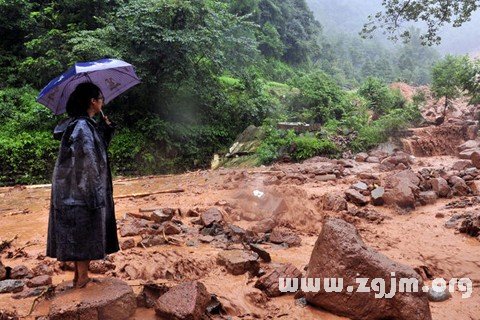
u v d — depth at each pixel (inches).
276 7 1743.4
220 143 784.3
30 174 584.1
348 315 146.8
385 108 925.8
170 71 707.4
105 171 134.4
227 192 364.8
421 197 339.3
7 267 178.2
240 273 184.5
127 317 134.7
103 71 147.2
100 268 180.1
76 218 126.9
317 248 160.9
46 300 146.2
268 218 272.2
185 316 128.6
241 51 820.0
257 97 841.5
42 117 630.5
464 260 219.1
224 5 811.4
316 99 826.2
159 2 669.9
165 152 709.9
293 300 161.9
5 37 770.8
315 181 428.8
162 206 324.2
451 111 1001.5
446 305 165.6
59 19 767.1
